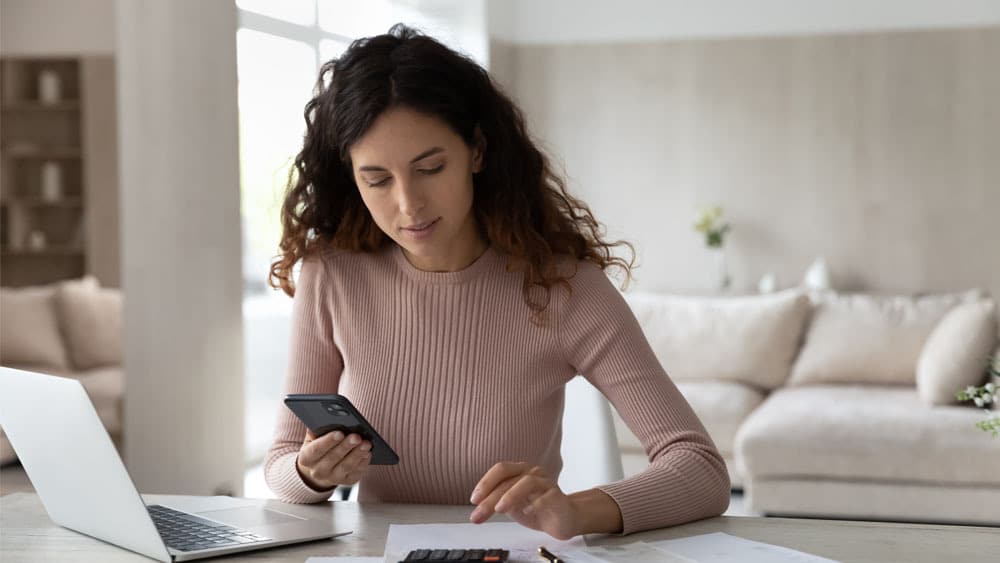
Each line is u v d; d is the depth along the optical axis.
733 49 5.96
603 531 1.32
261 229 5.36
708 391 4.71
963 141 5.70
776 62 5.91
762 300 5.09
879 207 5.82
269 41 5.22
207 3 3.18
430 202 1.47
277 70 5.28
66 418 1.26
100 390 3.26
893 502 4.03
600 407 1.84
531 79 6.22
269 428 5.29
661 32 6.05
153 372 3.18
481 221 1.66
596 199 6.18
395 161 1.44
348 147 1.48
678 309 5.16
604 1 6.11
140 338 3.19
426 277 1.66
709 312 5.11
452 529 1.37
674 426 1.53
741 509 4.25
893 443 4.01
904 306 4.93
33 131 3.32
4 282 3.37
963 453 3.93
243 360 3.35
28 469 1.42
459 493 1.63
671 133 6.07
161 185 3.16
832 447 4.07
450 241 1.64
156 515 1.45
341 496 3.26
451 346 1.64
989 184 5.68
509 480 1.31
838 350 4.87
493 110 1.56
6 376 1.35
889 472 4.02
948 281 5.75
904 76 5.75
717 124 6.00
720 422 4.53
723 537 1.32
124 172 3.18
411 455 1.64
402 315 1.66
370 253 1.73
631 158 6.12
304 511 1.49
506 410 1.61
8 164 3.34
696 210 6.05
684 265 6.08
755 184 5.97
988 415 4.05
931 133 5.73
